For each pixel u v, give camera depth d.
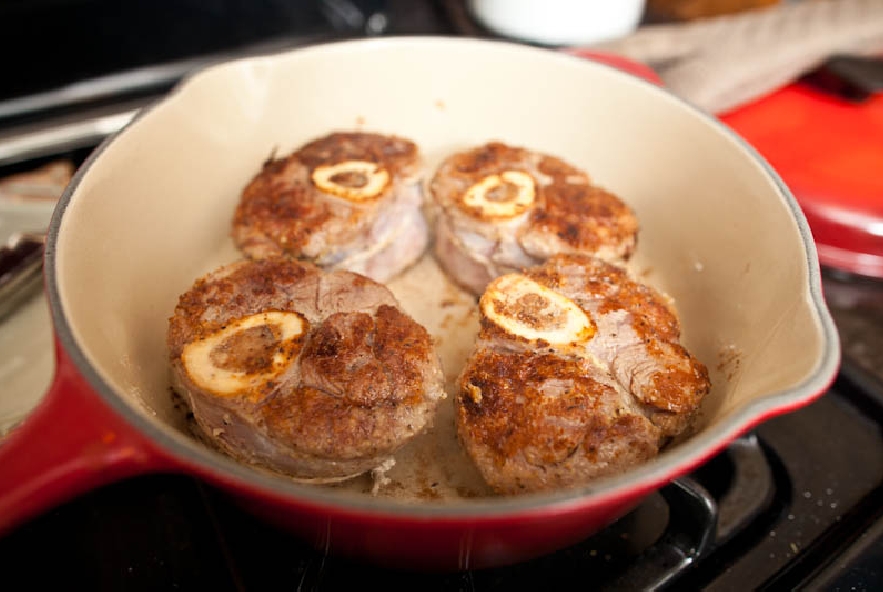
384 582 0.22
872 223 0.33
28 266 0.29
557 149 0.34
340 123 0.34
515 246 0.29
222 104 0.30
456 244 0.30
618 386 0.24
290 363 0.23
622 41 0.41
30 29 0.46
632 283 0.27
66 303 0.19
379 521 0.16
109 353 0.22
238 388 0.22
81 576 0.22
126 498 0.24
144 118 0.26
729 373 0.25
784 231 0.24
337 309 0.25
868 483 0.26
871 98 0.40
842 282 0.34
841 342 0.31
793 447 0.27
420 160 0.32
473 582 0.22
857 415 0.28
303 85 0.32
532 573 0.23
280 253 0.29
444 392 0.24
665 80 0.39
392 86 0.33
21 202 0.34
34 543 0.23
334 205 0.29
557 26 0.44
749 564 0.23
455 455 0.25
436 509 0.16
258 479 0.16
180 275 0.28
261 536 0.23
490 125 0.34
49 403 0.17
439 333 0.29
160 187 0.27
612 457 0.22
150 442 0.17
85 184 0.23
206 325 0.24
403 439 0.23
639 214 0.32
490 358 0.24
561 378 0.23
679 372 0.24
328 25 0.49
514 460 0.22
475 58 0.32
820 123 0.38
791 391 0.18
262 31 0.48
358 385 0.23
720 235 0.28
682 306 0.29
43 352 0.27
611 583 0.22
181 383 0.24
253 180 0.31
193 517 0.23
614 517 0.21
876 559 0.23
